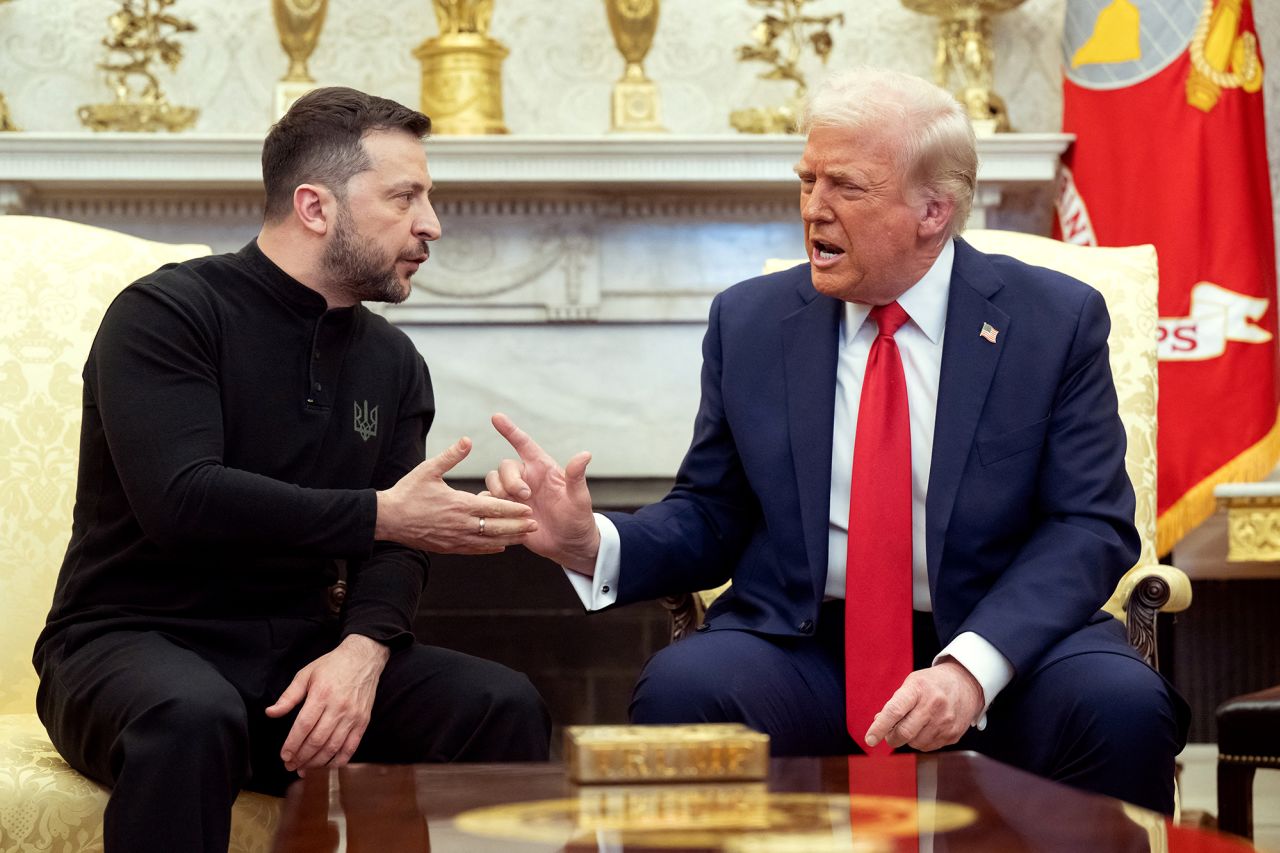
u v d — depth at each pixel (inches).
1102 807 57.7
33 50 166.1
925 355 94.5
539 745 90.9
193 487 84.7
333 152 92.1
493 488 90.8
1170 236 151.2
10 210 156.3
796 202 165.0
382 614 91.8
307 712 85.0
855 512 91.0
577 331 165.5
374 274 93.0
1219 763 103.7
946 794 60.2
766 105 170.4
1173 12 152.8
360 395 95.3
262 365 91.1
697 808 57.8
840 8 170.6
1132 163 153.1
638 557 94.0
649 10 160.2
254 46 168.6
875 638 89.5
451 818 56.4
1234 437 148.9
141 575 89.7
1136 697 82.0
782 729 87.8
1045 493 92.4
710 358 100.7
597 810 57.4
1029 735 85.0
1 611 101.6
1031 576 87.6
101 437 90.6
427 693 90.6
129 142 152.6
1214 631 164.9
